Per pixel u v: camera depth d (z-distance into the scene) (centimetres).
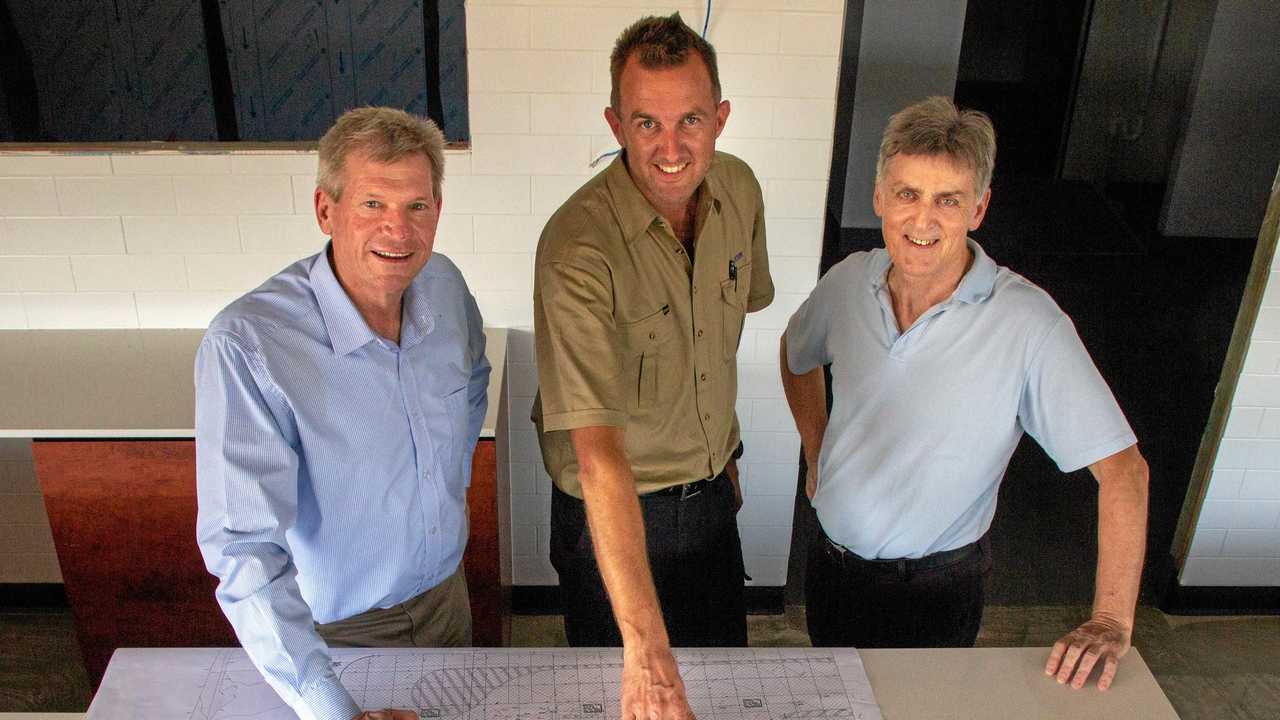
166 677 166
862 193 579
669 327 189
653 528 207
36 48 436
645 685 153
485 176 269
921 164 168
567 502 209
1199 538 315
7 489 297
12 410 239
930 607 200
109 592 255
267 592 153
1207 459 309
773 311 287
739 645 237
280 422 164
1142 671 173
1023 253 573
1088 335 486
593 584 213
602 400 173
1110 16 643
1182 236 588
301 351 163
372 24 448
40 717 162
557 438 206
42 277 272
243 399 158
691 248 195
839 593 207
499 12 252
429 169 161
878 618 204
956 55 546
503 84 259
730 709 162
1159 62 624
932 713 163
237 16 440
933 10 538
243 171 264
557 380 176
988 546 205
